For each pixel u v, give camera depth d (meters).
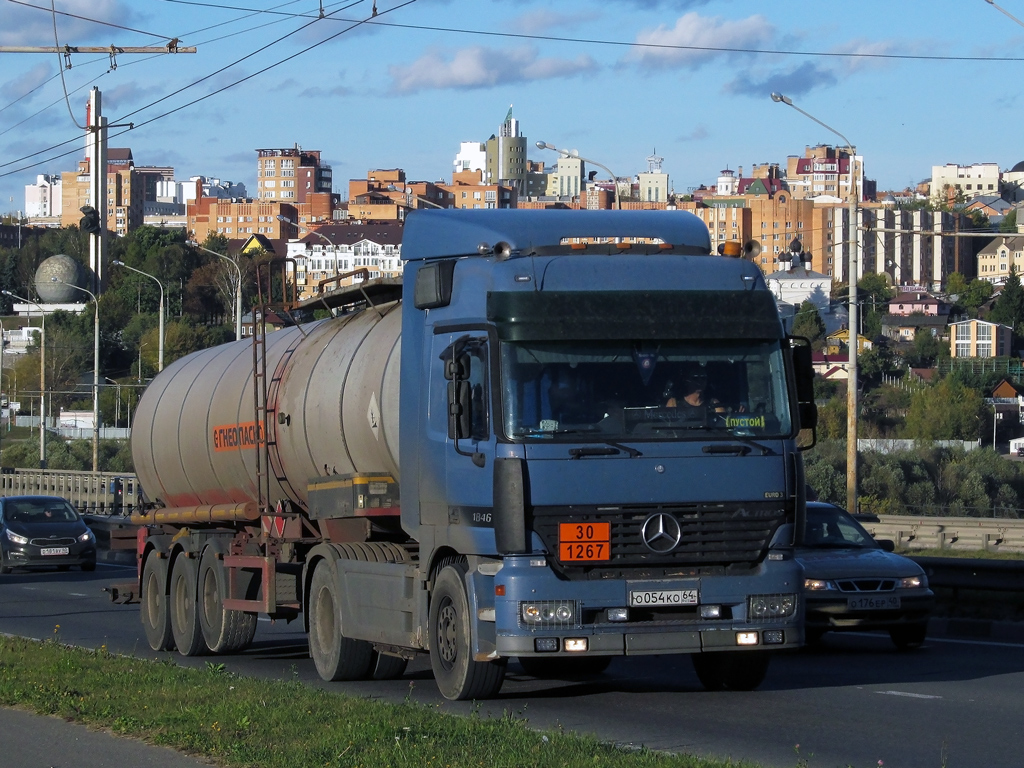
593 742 30.56
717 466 37.41
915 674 48.19
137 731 33.34
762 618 37.62
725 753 32.41
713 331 37.78
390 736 30.77
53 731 34.03
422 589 41.06
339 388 47.44
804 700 41.44
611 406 37.16
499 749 29.39
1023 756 32.12
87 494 176.75
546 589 36.38
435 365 40.50
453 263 40.12
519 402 36.72
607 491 36.72
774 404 38.25
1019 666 50.66
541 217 40.50
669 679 47.62
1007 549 120.50
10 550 108.25
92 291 95.81
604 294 37.50
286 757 28.97
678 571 37.41
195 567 58.78
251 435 54.69
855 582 54.41
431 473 40.31
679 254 39.69
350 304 52.00
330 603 47.53
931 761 31.48
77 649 51.94
